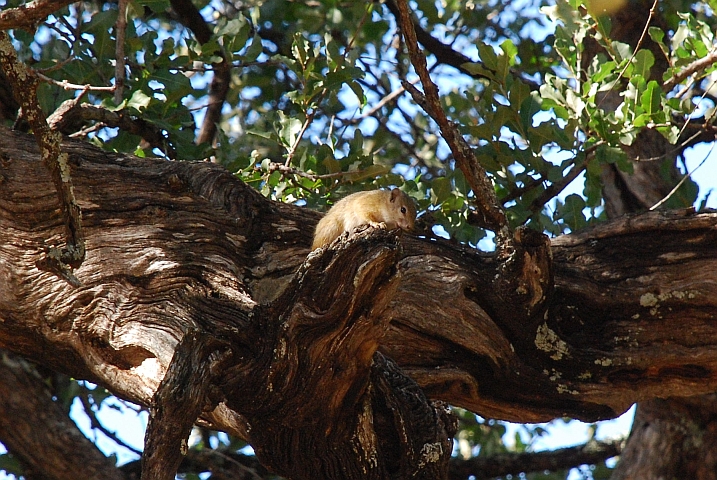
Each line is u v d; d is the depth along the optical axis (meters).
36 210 6.82
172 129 8.50
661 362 7.09
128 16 10.12
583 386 7.07
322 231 7.26
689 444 10.98
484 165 8.70
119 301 6.50
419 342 6.98
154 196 6.99
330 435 5.71
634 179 10.87
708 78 11.64
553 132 8.50
